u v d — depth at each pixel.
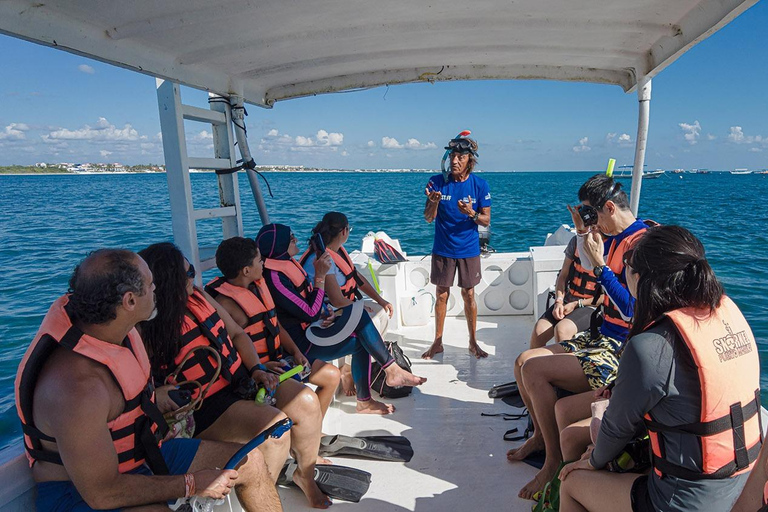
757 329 8.71
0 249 17.31
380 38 3.76
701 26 3.16
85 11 2.67
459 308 6.11
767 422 2.33
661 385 1.69
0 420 6.48
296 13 3.06
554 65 4.65
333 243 4.29
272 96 5.17
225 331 2.72
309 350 3.66
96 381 1.82
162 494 1.92
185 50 3.58
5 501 1.90
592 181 3.10
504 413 3.91
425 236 20.95
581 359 2.89
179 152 3.95
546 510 2.52
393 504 2.90
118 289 1.83
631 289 1.98
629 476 1.95
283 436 2.60
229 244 3.14
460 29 3.46
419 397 4.21
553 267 5.48
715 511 1.68
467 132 4.78
